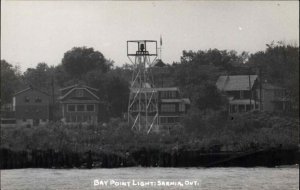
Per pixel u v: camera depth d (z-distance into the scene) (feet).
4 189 563.89
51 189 561.43
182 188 565.12
